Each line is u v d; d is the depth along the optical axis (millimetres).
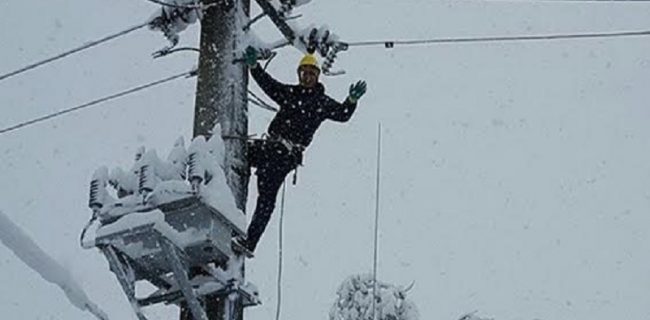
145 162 6785
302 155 8242
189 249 6793
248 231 7930
